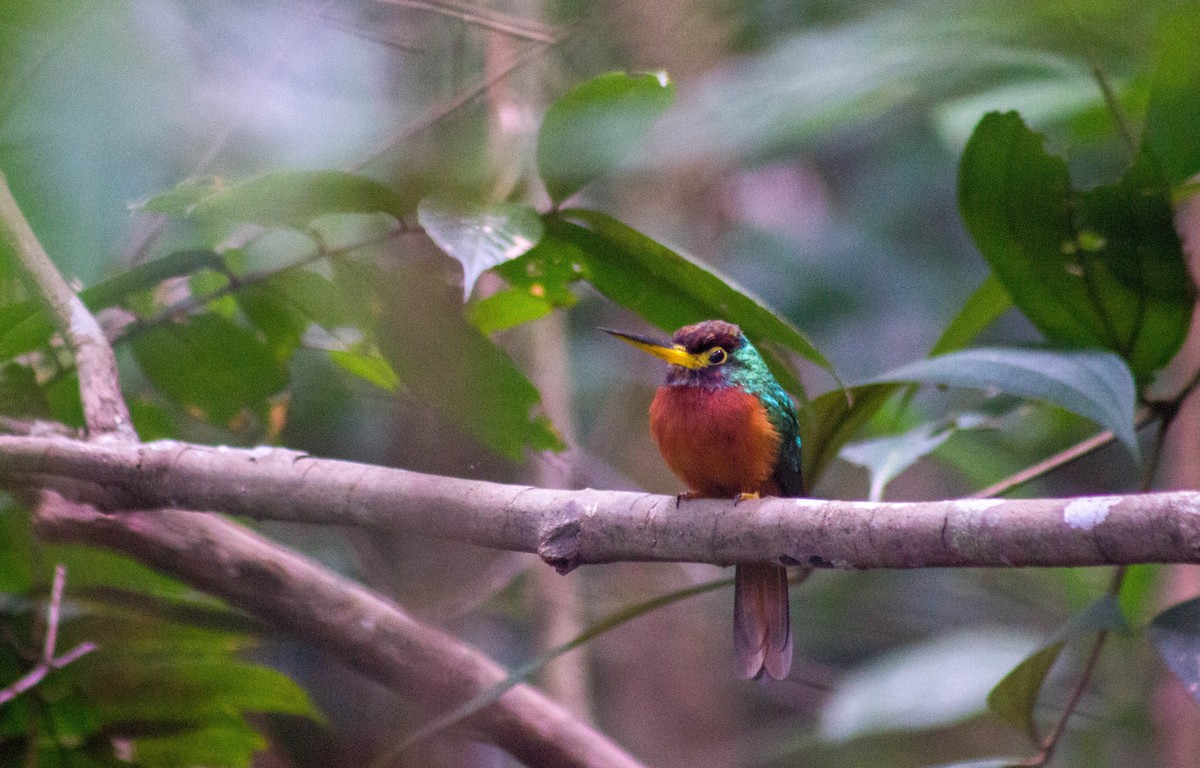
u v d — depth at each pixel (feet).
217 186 18.60
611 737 38.19
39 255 18.45
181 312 21.63
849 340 44.34
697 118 36.22
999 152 20.53
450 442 25.52
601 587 38.93
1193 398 31.58
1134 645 34.91
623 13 30.19
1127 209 20.43
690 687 38.68
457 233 16.70
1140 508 12.39
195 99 20.76
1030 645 35.24
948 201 46.03
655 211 40.70
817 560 14.64
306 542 31.55
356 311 21.11
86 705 21.72
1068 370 19.56
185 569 20.94
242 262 23.13
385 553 28.02
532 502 15.75
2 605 21.79
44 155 18.01
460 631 30.12
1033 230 21.22
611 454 40.32
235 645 23.24
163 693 21.89
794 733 40.27
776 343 19.39
